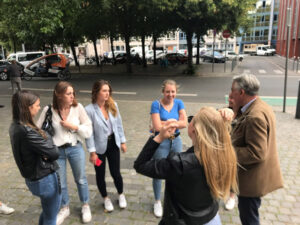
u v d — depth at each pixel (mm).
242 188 2150
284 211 3123
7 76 18094
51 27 8922
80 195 2959
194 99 10016
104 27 19844
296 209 3162
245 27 22953
